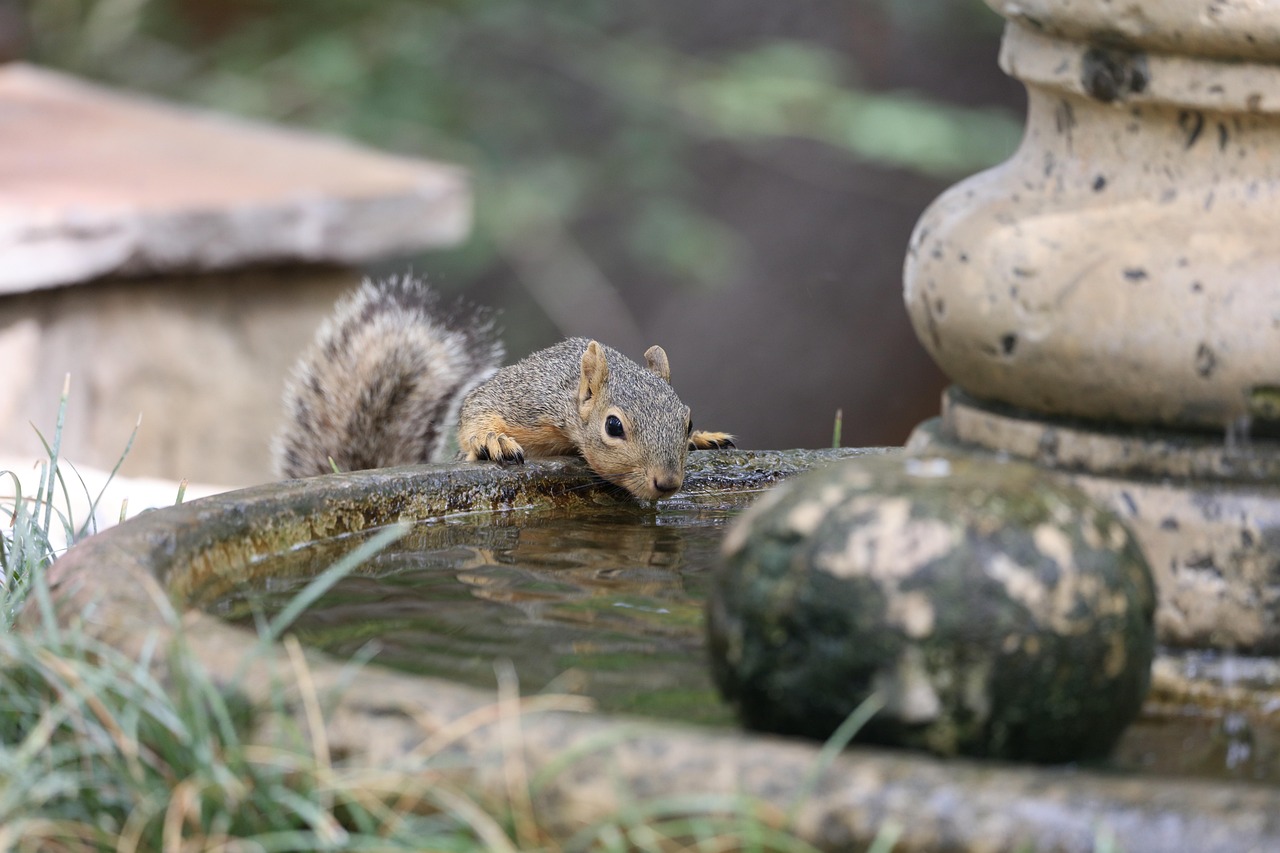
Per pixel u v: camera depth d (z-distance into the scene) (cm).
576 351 872
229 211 1305
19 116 1666
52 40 2500
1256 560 491
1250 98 499
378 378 953
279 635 520
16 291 1210
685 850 370
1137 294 500
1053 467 525
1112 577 404
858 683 398
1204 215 509
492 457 766
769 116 2469
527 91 2700
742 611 414
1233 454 502
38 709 452
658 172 2622
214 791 397
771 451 809
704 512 761
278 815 397
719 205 2916
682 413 786
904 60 2842
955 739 397
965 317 533
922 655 393
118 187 1338
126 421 1305
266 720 412
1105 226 515
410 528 676
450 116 2564
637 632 534
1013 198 542
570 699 458
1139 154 523
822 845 363
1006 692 394
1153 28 502
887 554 397
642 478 758
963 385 559
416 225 1420
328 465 954
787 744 377
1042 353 515
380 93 2520
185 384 1334
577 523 720
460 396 959
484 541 668
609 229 2856
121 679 432
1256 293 490
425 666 493
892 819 360
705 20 2877
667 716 447
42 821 403
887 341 2916
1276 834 341
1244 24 488
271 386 1387
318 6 2545
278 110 2506
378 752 396
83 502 814
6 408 1238
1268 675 491
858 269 2919
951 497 404
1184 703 488
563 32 2667
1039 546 397
